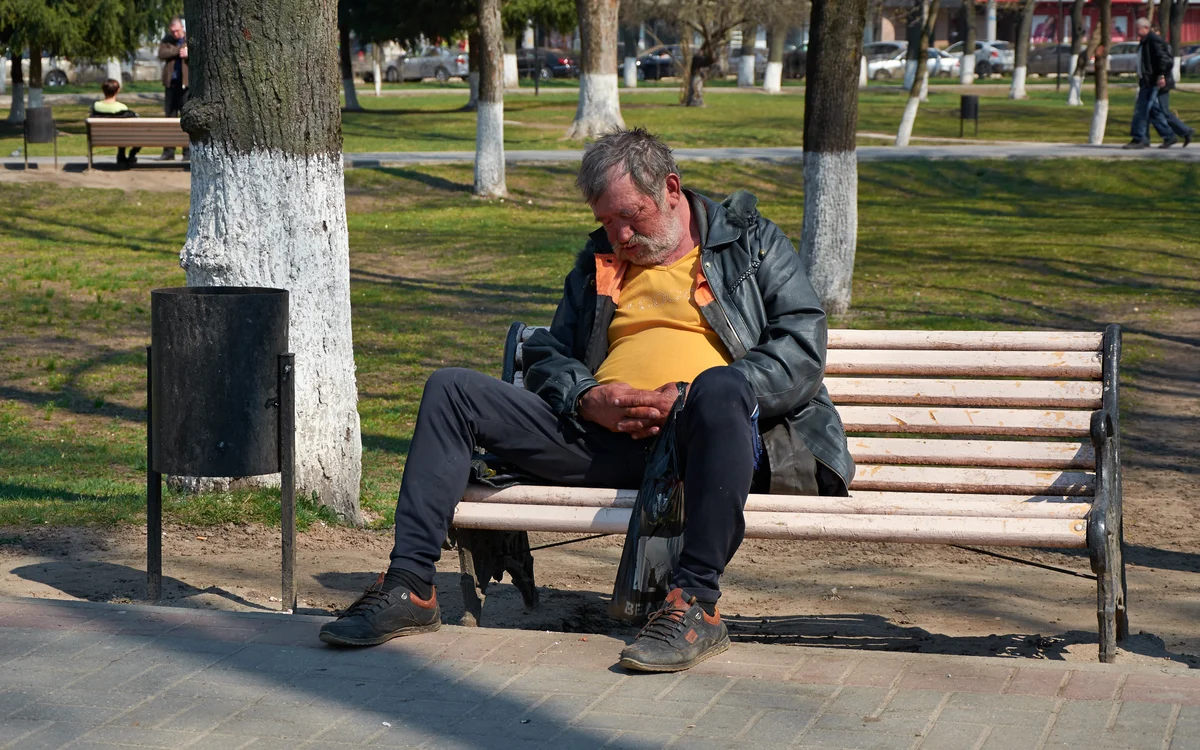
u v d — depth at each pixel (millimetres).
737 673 3334
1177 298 13242
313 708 3137
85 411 9328
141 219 17953
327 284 5793
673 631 3385
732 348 3918
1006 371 4211
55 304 13117
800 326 3863
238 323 4031
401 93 50281
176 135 20297
